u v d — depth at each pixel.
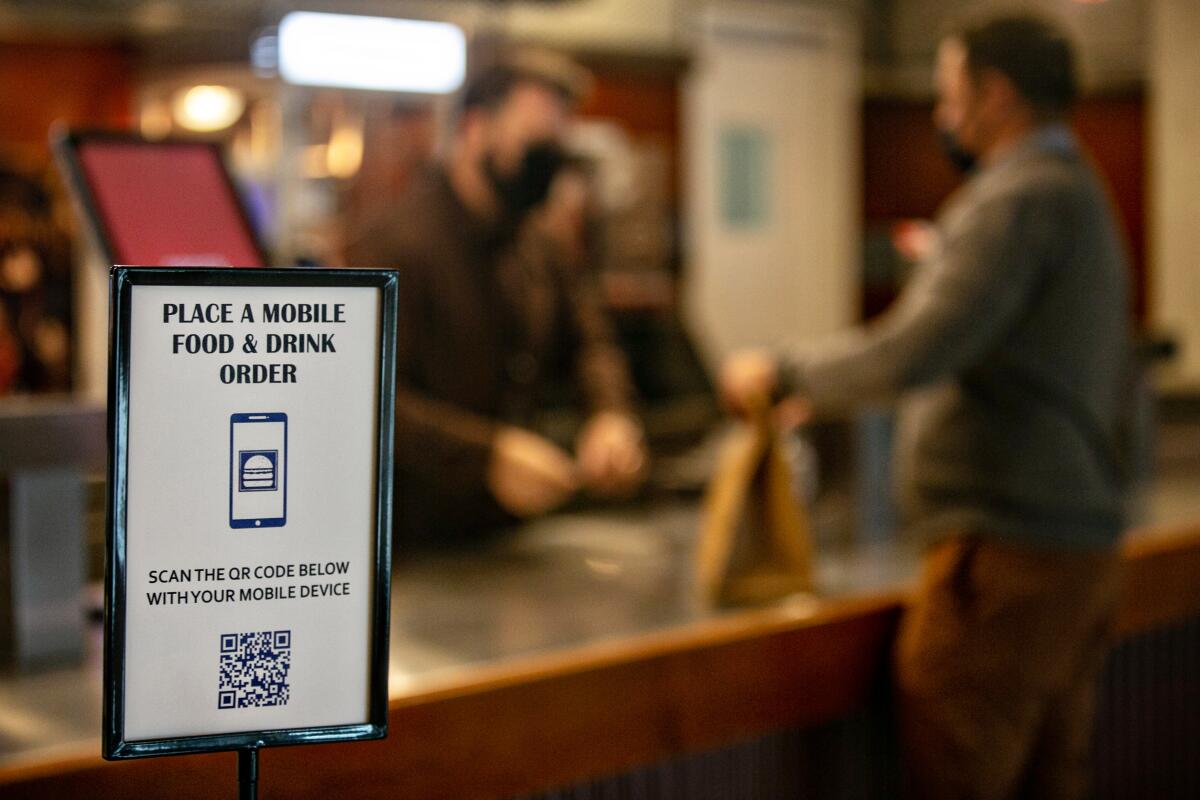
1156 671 2.62
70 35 3.89
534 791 1.65
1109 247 1.99
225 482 0.87
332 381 0.89
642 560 2.36
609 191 4.87
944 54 2.10
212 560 0.87
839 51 6.44
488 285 2.96
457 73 2.72
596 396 3.17
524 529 2.62
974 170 2.15
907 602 2.11
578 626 1.89
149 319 0.85
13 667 1.69
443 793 1.56
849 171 6.53
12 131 3.91
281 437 0.88
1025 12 2.04
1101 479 1.97
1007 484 1.93
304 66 2.59
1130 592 2.35
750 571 2.03
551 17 5.30
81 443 1.71
